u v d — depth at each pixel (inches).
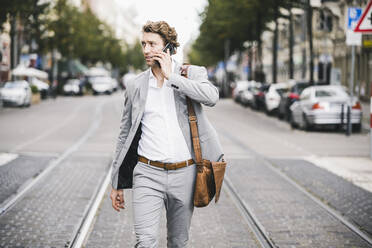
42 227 272.7
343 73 1777.8
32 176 418.9
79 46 2288.4
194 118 164.6
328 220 292.4
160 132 163.6
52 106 1579.7
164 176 165.2
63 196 347.3
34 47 2023.9
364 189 381.7
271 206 326.0
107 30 3563.0
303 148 626.8
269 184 397.7
